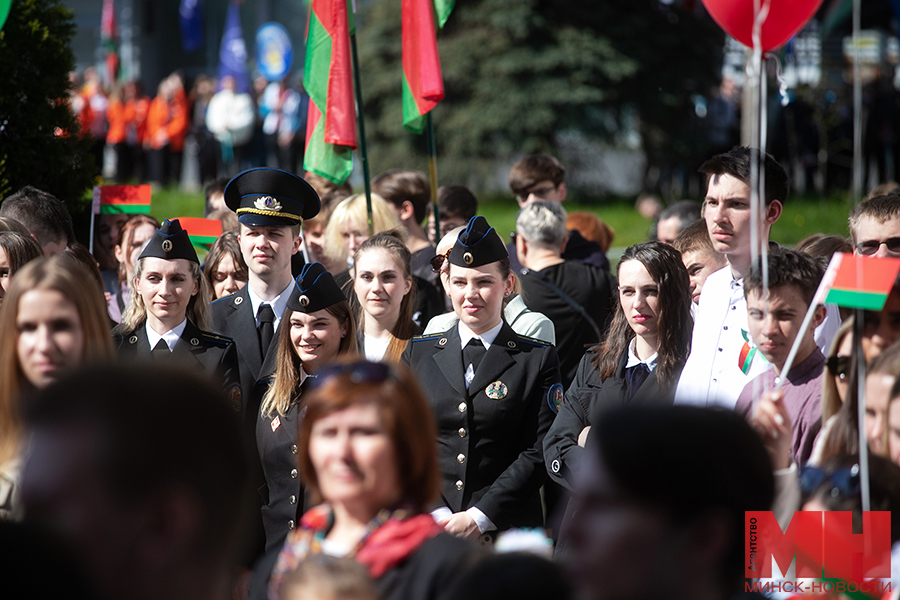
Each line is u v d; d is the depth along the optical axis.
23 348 5.02
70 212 11.09
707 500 2.61
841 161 30.22
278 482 6.76
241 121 33.94
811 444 5.37
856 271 4.55
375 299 7.68
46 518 2.18
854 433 4.52
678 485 2.59
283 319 7.00
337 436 4.09
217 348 7.55
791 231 24.75
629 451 2.62
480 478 6.89
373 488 4.07
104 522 2.17
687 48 36.34
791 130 29.89
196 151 34.41
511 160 37.31
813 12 5.72
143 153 34.25
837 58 30.62
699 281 8.30
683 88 36.31
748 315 5.77
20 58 10.44
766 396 4.62
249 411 7.34
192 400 2.30
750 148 6.95
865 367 4.57
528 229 9.73
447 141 36.25
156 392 2.28
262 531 6.83
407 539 4.03
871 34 30.38
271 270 8.48
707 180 6.98
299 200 8.61
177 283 7.57
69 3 52.28
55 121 10.83
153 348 7.56
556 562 3.07
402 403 4.15
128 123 33.84
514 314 8.27
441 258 7.94
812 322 5.58
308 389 6.87
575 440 6.67
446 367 7.11
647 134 36.44
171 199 28.36
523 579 2.95
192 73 57.06
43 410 2.25
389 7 37.84
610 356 6.93
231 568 2.41
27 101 10.53
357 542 4.05
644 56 35.44
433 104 10.35
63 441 2.19
